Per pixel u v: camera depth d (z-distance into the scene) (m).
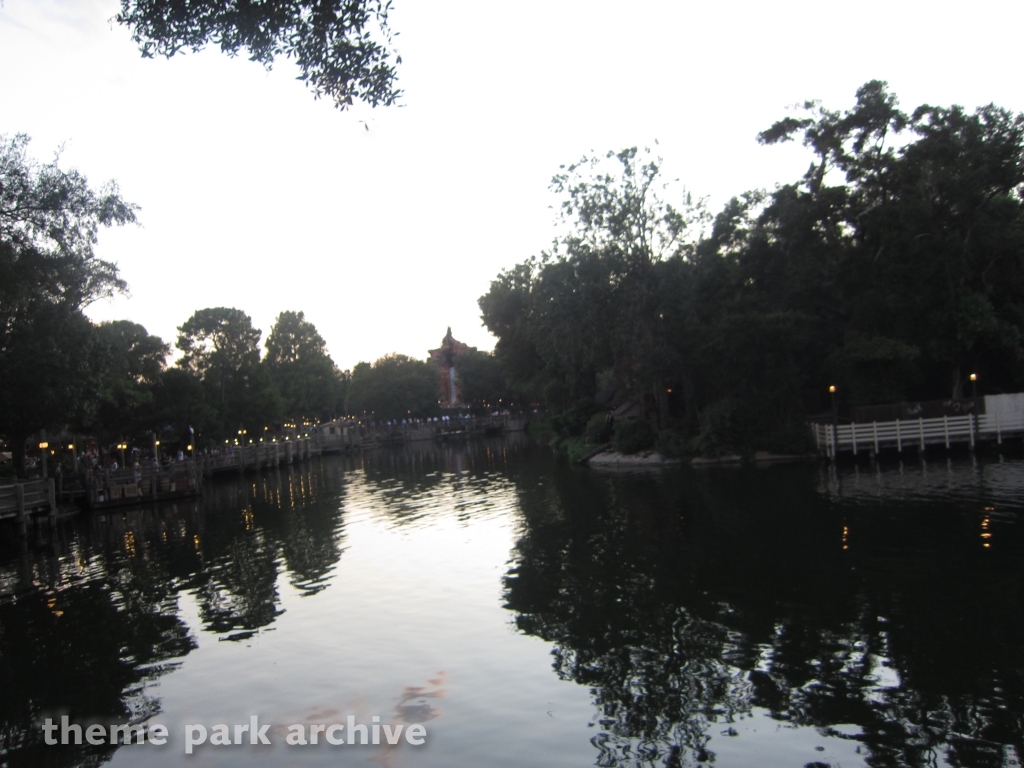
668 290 44.12
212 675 14.38
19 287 28.31
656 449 45.47
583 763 10.48
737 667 13.29
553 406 75.44
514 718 11.87
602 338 47.09
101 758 11.37
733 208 47.59
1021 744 10.44
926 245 42.81
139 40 10.98
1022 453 36.59
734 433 42.41
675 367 46.16
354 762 10.74
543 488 38.31
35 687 14.45
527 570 20.67
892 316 44.28
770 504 27.86
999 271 44.28
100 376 36.03
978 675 12.41
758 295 45.72
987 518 22.59
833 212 46.47
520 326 74.06
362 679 13.70
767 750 10.63
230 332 79.00
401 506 35.50
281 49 10.97
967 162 42.72
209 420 62.41
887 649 13.59
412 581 20.36
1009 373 45.66
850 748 10.58
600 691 12.69
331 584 20.64
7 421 33.03
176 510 40.22
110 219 30.23
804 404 45.84
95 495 41.78
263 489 49.09
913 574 17.61
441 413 124.31
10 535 33.03
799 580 17.83
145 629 17.67
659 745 10.90
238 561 24.83
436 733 11.49
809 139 46.06
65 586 22.86
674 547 21.98
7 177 27.78
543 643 14.96
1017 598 15.62
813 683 12.53
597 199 45.06
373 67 10.98
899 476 32.38
